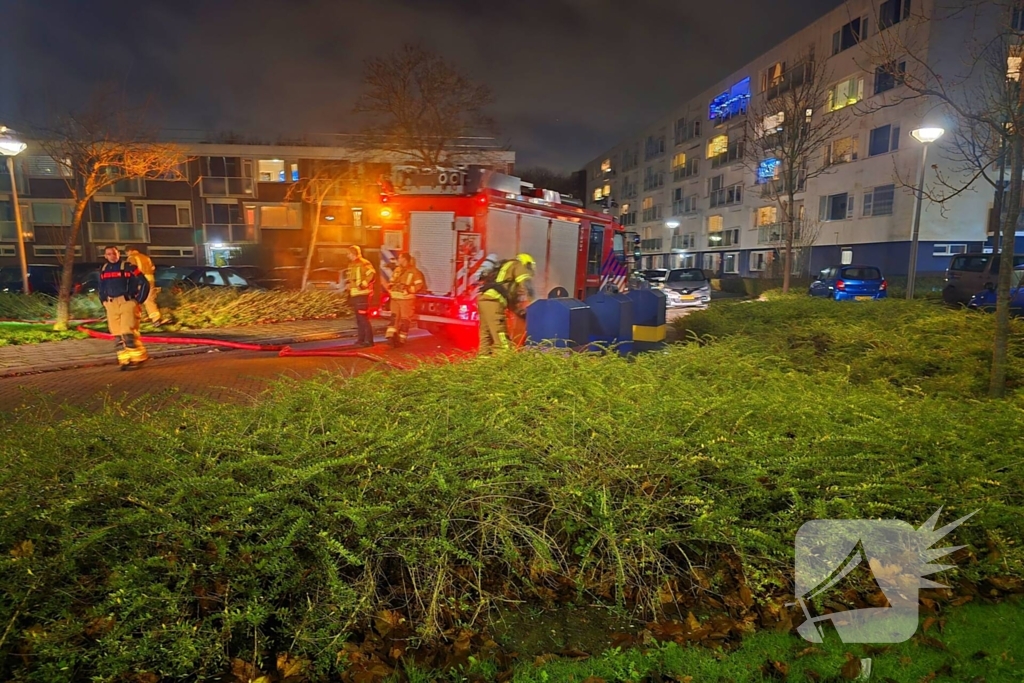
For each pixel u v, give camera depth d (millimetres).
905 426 4789
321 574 3180
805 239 32438
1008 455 4289
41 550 3127
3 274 21859
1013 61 7336
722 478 4004
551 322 8922
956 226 28828
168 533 3174
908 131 28844
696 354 7637
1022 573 3514
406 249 12094
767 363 8141
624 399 5266
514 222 11922
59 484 3555
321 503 3443
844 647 3000
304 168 36688
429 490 3664
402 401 5164
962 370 7668
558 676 2816
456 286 11664
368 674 2760
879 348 8805
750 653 2967
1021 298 16469
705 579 3457
